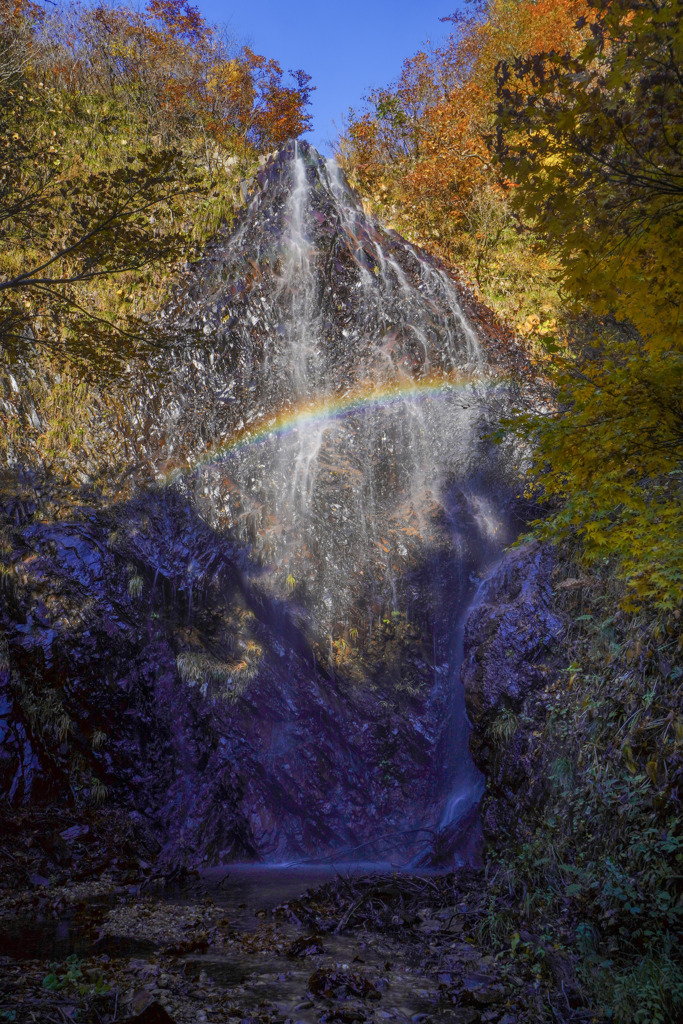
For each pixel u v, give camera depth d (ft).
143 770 24.04
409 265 39.65
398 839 25.35
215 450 30.63
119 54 50.14
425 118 51.90
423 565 31.01
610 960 13.07
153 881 20.11
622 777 15.75
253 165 44.86
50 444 28.50
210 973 13.19
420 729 28.02
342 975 12.82
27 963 13.16
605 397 9.64
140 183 15.96
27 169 19.81
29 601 24.26
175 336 18.49
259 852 24.54
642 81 8.18
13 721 22.66
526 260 44.37
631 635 17.81
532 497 30.27
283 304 35.06
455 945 14.97
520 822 18.06
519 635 20.59
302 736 26.76
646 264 9.09
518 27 48.29
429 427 34.47
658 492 13.87
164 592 26.68
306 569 29.81
